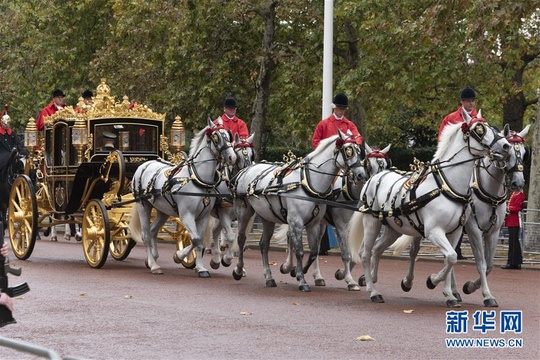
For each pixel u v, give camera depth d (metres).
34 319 24.83
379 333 23.06
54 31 77.00
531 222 46.62
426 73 54.19
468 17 48.91
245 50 61.25
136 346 21.22
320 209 31.42
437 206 26.94
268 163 34.06
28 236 40.16
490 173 28.83
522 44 52.66
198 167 35.16
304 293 30.80
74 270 36.62
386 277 36.16
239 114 65.00
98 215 37.38
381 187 28.95
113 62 66.75
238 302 28.36
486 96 59.28
